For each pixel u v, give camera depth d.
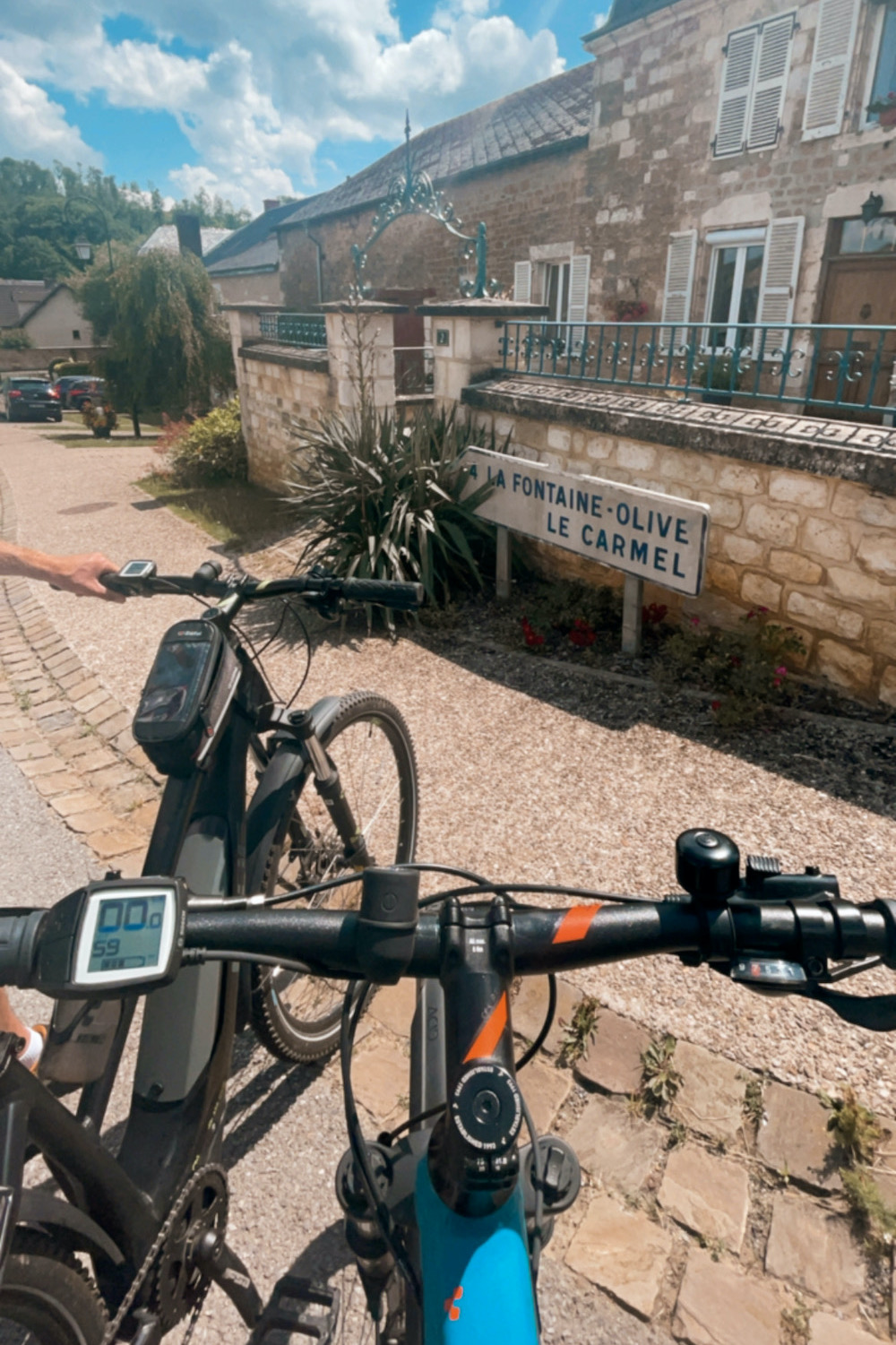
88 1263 1.68
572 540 4.91
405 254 14.56
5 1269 0.88
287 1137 2.05
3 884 3.03
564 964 0.90
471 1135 0.74
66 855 3.21
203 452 11.09
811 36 7.54
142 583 1.83
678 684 4.37
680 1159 1.94
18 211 97.19
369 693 2.41
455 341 6.35
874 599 3.96
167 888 0.88
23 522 9.20
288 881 2.49
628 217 9.77
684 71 8.71
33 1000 2.55
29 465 14.09
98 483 11.85
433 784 3.59
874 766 3.53
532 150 10.59
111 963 0.81
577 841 3.14
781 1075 2.13
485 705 4.32
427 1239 0.82
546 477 5.01
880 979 2.40
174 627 1.62
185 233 30.22
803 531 4.21
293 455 8.88
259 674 2.00
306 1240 1.81
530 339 6.24
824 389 8.33
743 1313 1.62
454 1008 0.84
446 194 12.73
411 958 0.86
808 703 4.11
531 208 11.21
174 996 1.52
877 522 3.87
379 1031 2.35
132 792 3.68
